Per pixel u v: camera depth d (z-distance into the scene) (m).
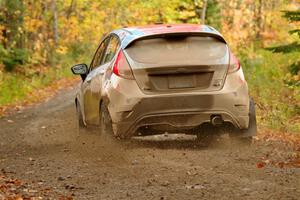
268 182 9.83
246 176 10.43
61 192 9.79
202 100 12.95
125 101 12.92
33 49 49.47
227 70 13.20
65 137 17.89
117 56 13.40
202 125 13.41
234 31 81.12
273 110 22.91
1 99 31.80
